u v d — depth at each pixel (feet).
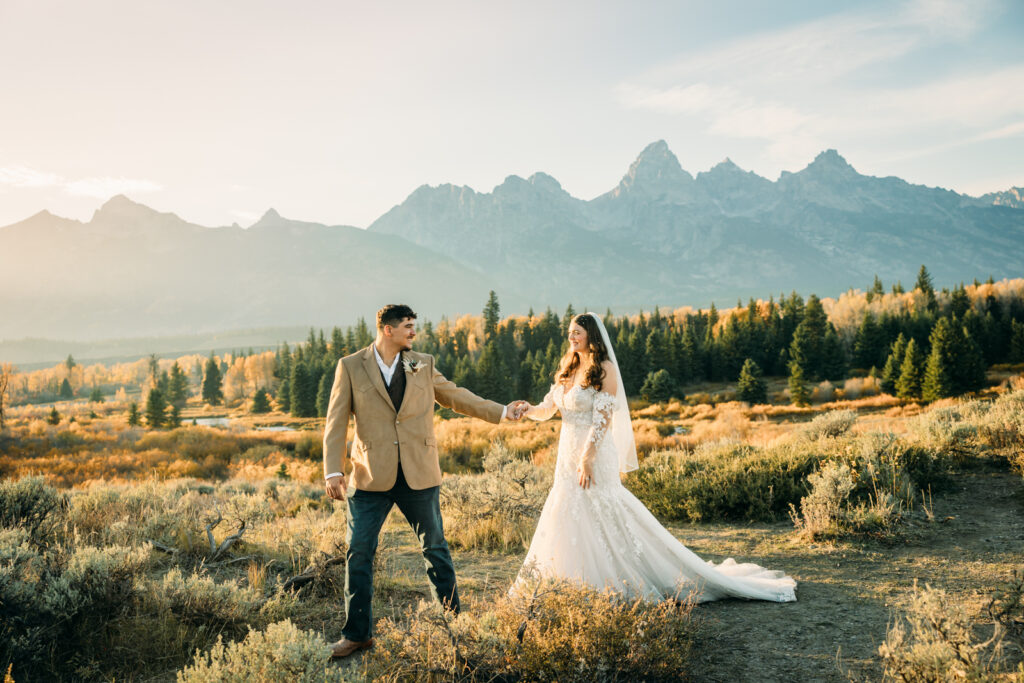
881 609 12.51
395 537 22.97
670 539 13.65
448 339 445.37
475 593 14.88
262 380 507.30
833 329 278.67
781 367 289.12
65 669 10.69
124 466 96.78
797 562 16.42
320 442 116.57
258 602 13.57
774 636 11.50
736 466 24.22
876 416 140.87
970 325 249.34
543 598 10.59
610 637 9.57
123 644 11.44
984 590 13.11
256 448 116.37
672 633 10.41
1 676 9.87
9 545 14.15
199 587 13.01
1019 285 309.42
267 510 23.21
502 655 9.30
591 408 13.71
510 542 20.61
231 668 8.70
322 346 483.92
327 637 12.46
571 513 13.50
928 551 16.26
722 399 224.53
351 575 11.44
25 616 10.97
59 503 20.61
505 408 13.82
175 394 466.70
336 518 22.11
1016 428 25.22
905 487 21.16
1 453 106.32
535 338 417.69
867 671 9.81
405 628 10.59
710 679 9.86
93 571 12.61
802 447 27.14
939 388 163.63
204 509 24.70
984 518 18.74
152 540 18.80
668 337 291.58
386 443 11.62
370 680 9.56
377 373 11.80
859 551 16.80
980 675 8.29
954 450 25.26
